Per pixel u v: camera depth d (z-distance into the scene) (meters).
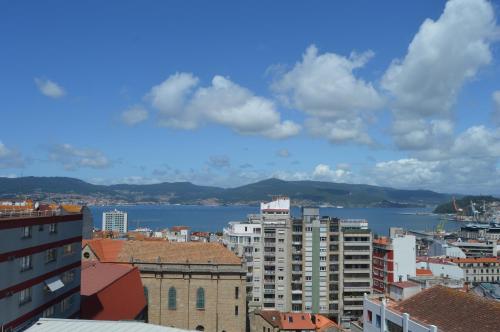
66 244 69.62
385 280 163.62
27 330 55.75
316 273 157.62
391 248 162.50
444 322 58.28
